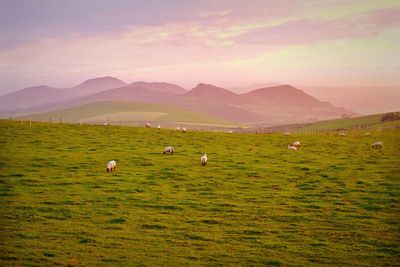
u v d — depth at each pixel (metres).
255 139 79.88
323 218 30.89
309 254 23.89
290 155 60.78
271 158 57.66
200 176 44.62
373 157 60.12
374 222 30.02
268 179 44.19
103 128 84.25
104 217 29.84
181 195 36.78
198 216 30.84
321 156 60.56
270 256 23.44
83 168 47.03
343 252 24.27
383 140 82.31
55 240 24.80
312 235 27.17
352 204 35.00
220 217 30.75
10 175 42.41
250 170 48.53
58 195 35.50
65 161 50.50
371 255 23.86
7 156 52.44
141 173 45.19
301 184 42.28
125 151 59.47
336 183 42.88
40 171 44.78
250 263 22.34
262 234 27.22
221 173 46.53
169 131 86.00
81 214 30.38
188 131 88.19
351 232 27.84
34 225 27.48
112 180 41.62
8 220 28.38
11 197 34.44
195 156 57.38
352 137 87.38
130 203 33.72
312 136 87.94
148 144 67.25
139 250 23.69
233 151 63.22
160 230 27.44
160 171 46.59
